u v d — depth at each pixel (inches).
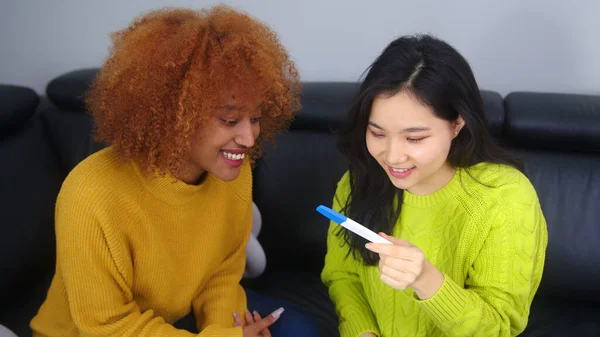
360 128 36.1
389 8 61.0
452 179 37.8
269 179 59.8
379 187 39.1
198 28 32.0
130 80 32.0
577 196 54.6
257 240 58.7
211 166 35.4
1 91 57.4
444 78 32.2
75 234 34.4
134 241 36.5
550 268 55.1
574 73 60.3
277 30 64.4
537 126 53.2
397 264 31.3
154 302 40.2
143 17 36.1
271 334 44.8
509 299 36.5
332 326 52.7
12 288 54.0
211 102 31.6
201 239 39.9
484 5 59.1
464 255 37.7
